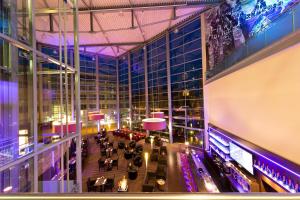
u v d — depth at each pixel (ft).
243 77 18.03
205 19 37.68
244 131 18.02
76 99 13.96
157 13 35.53
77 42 14.46
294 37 10.43
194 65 41.14
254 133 15.90
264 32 14.11
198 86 40.32
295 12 10.52
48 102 28.58
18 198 1.97
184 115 44.37
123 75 68.39
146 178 25.79
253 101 15.99
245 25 26.78
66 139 11.72
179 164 32.42
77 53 14.37
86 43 49.65
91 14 32.86
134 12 34.22
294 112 10.76
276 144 12.67
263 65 14.17
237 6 28.48
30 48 8.49
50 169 13.53
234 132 20.94
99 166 32.04
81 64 61.36
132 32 44.32
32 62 8.61
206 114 37.11
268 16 22.56
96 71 65.05
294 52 10.62
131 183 26.71
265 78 13.92
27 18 8.69
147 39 51.24
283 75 11.73
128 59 64.18
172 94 47.75
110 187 24.53
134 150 37.68
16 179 7.86
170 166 31.68
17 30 8.55
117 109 69.82
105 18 35.81
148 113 56.54
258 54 14.90
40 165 13.80
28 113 8.29
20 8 8.64
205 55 37.78
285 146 11.69
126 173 30.25
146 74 56.44
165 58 49.14
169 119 48.11
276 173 13.93
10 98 8.36
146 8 32.19
